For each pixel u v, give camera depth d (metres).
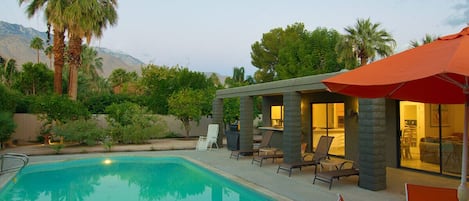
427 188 4.54
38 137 19.92
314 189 8.12
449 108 9.25
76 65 20.45
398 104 10.83
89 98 25.00
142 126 19.62
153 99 24.52
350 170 8.70
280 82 11.78
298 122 11.15
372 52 25.27
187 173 12.12
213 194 9.21
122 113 19.73
